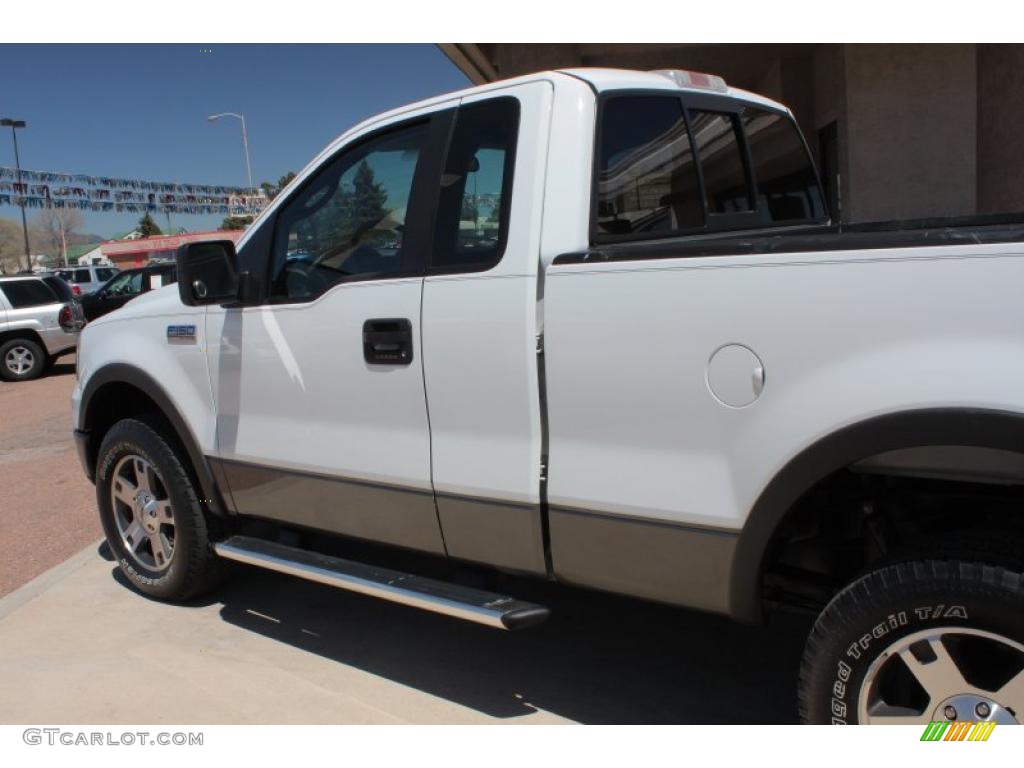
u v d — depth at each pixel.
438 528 3.07
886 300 2.12
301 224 3.48
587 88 2.87
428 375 2.97
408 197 3.12
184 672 3.57
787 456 2.28
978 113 10.02
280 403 3.48
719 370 2.38
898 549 2.27
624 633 3.74
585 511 2.67
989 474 2.13
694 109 3.40
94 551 5.14
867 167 10.32
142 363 4.02
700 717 3.07
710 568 2.49
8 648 3.86
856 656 2.26
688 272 2.41
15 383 14.04
